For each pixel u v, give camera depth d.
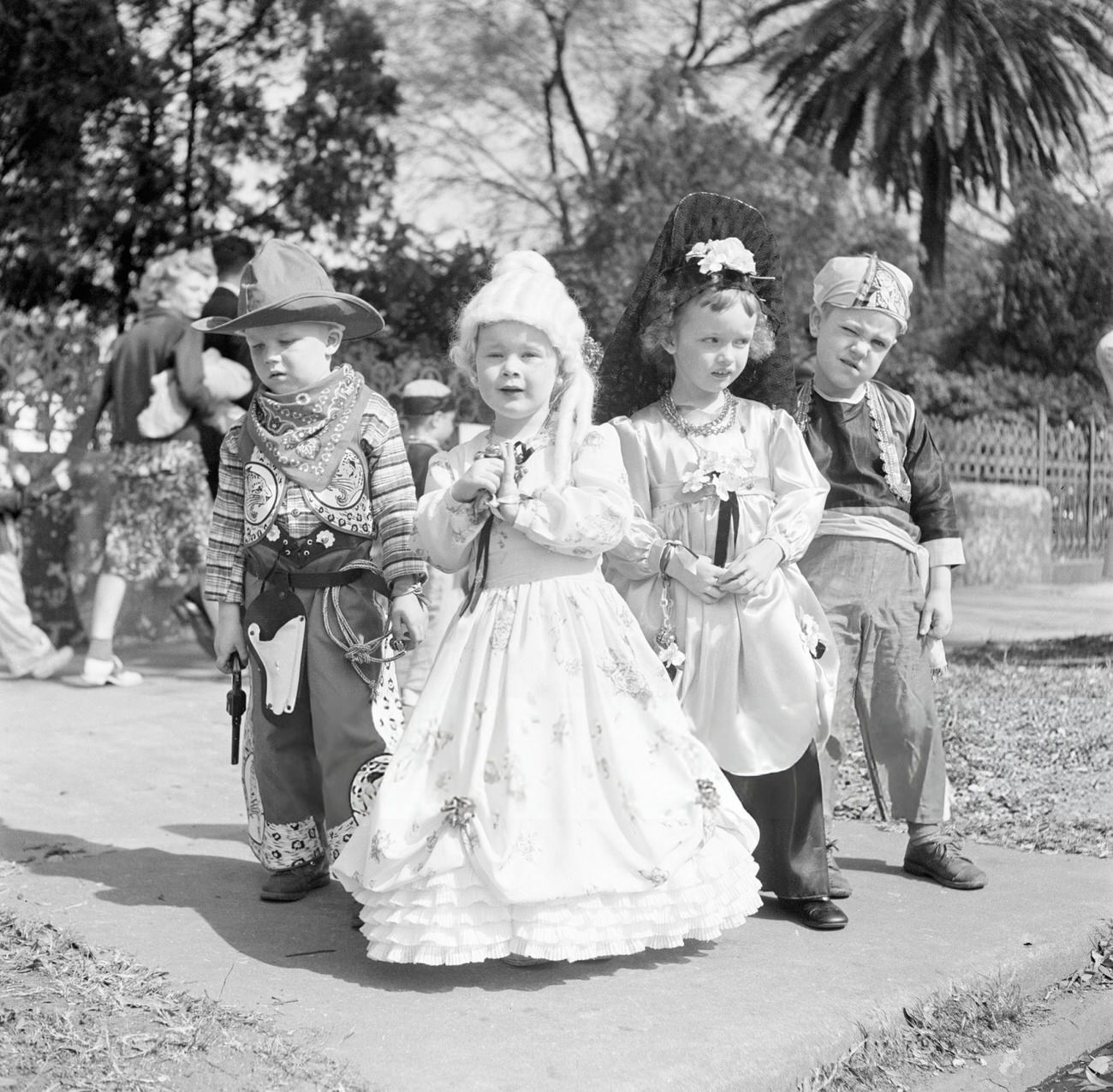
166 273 8.11
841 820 4.95
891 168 19.61
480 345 3.43
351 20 19.67
